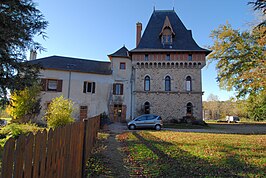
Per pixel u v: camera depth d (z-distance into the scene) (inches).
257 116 1621.6
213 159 271.0
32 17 379.2
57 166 133.0
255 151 324.5
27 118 800.9
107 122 899.4
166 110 1037.2
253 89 707.4
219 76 844.6
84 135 214.8
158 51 1068.5
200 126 950.4
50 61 1029.2
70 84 992.9
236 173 212.4
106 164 245.9
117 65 1087.6
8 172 78.6
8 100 380.5
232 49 789.2
